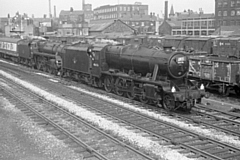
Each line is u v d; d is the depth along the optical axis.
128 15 114.31
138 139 10.95
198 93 14.91
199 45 30.81
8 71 30.42
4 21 122.12
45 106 16.02
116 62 19.14
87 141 10.72
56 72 28.14
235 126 12.73
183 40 32.88
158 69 15.62
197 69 22.11
